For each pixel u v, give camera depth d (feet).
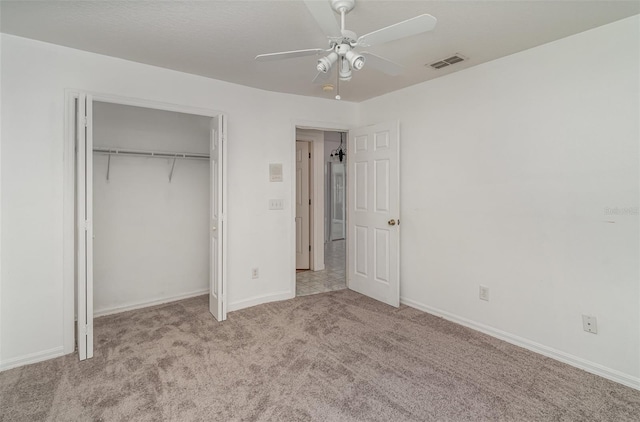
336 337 8.96
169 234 11.77
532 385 6.77
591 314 7.23
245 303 11.24
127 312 10.77
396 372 7.25
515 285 8.50
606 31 6.87
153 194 11.42
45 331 7.89
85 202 7.66
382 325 9.76
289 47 7.99
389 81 10.52
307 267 16.87
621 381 6.84
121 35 7.39
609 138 6.90
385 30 5.06
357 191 12.80
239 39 7.57
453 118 9.77
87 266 7.73
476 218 9.30
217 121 9.89
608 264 6.99
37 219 7.76
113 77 8.64
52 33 7.30
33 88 7.65
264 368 7.41
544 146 7.86
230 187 10.80
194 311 10.85
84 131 7.61
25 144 7.59
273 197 11.73
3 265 7.43
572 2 6.03
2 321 7.44
